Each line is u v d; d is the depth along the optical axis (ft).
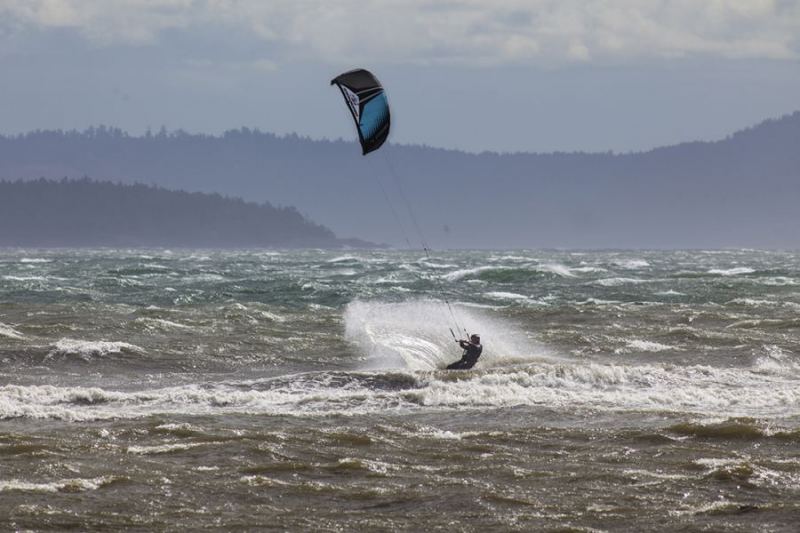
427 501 140.87
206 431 180.14
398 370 253.85
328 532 127.85
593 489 147.13
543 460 164.25
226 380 256.11
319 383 237.25
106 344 289.53
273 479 151.02
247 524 130.31
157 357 284.41
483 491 145.38
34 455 160.76
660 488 147.74
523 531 128.57
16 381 247.09
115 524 129.18
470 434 181.98
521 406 210.79
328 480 151.12
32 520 129.08
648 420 196.44
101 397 214.69
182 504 138.00
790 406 213.87
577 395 223.30
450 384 233.14
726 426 184.85
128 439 174.09
